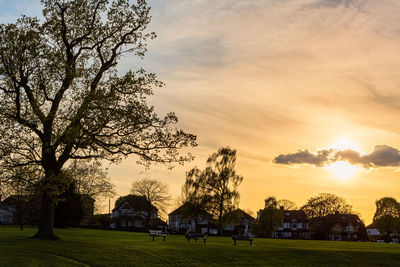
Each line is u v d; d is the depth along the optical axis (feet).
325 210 426.92
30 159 126.00
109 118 122.42
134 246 126.72
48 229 131.64
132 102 122.83
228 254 126.00
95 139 123.65
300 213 463.01
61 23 130.11
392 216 354.13
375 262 129.18
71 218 266.36
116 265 100.63
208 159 290.76
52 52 124.67
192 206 285.02
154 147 127.44
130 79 120.98
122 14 133.80
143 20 135.54
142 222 425.69
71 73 121.80
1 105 124.36
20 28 123.75
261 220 361.10
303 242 210.38
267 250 136.98
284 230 447.42
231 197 279.90
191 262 112.88
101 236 181.68
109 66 134.62
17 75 125.39
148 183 365.81
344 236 431.02
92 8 132.98
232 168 286.46
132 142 126.72
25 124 123.85
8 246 110.42
